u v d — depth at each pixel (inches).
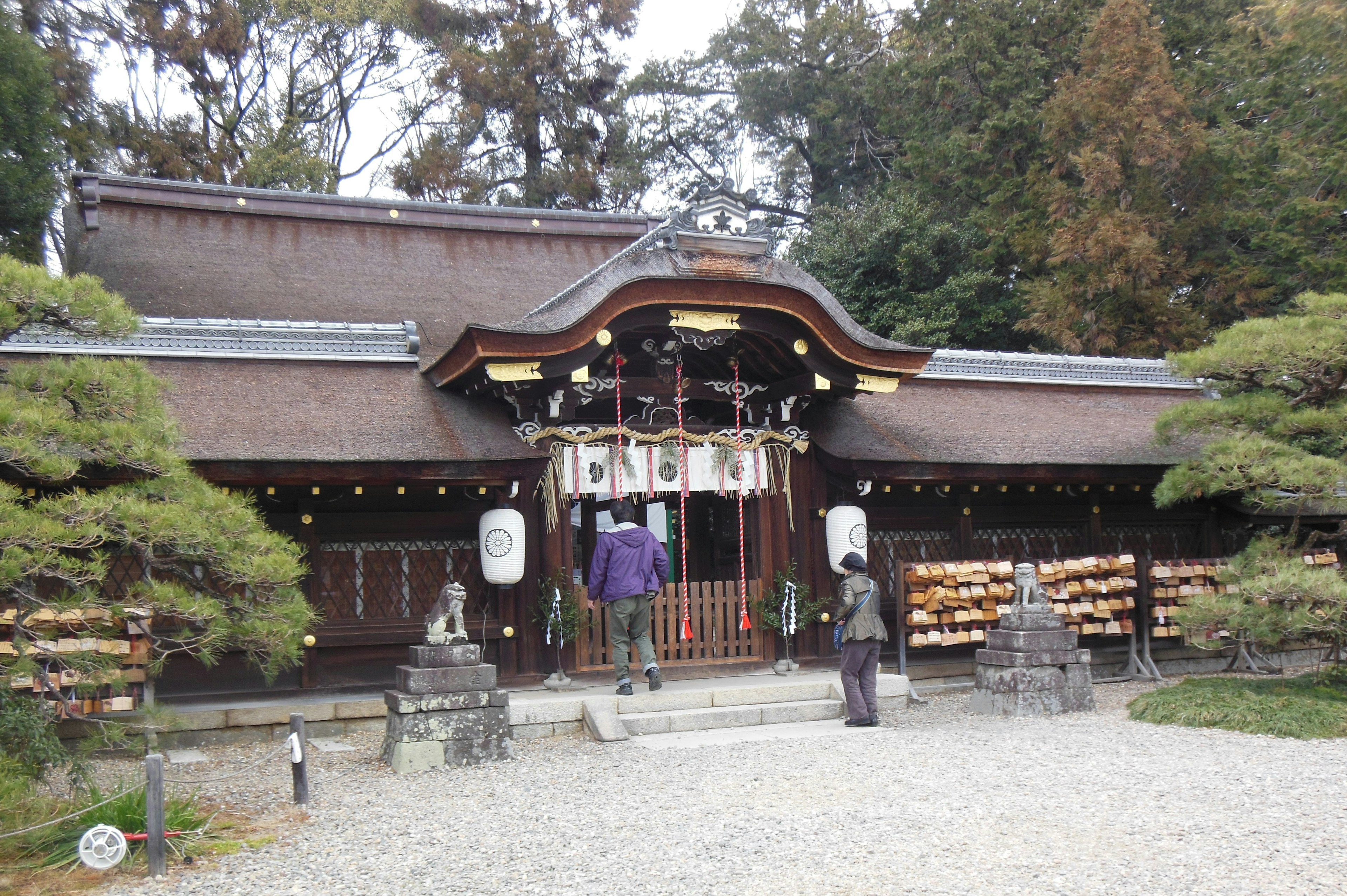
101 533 256.8
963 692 480.4
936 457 463.2
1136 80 895.1
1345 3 821.2
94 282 278.4
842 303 1069.8
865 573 398.0
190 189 614.9
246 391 413.1
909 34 1226.0
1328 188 892.0
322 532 403.2
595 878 218.2
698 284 400.2
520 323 402.3
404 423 407.8
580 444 429.4
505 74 1249.4
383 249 639.1
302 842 252.2
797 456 468.1
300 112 1259.2
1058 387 597.9
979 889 206.5
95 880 226.4
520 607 419.2
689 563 558.9
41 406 263.0
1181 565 506.0
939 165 1105.4
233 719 375.2
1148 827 248.1
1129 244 853.2
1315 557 495.5
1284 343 412.5
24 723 255.8
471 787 302.8
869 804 271.1
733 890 209.2
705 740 364.5
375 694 404.2
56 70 988.6
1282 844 233.6
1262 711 376.8
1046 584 481.4
